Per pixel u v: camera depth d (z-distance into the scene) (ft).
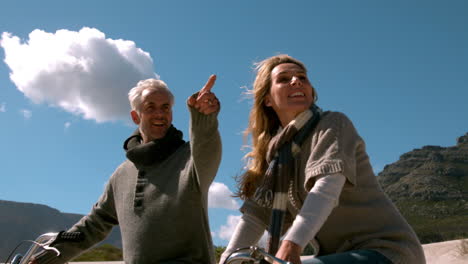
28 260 9.18
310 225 5.32
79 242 10.30
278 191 6.50
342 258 5.60
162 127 10.07
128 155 9.68
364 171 6.38
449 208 302.25
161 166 9.50
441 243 43.57
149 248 8.93
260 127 7.79
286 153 6.60
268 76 7.50
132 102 10.32
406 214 304.71
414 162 490.08
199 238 8.91
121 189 9.96
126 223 9.50
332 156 5.86
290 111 7.00
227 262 5.50
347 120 6.40
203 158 8.32
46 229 387.96
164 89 10.27
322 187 5.64
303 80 7.22
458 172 414.00
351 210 6.16
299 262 5.13
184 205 8.86
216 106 7.88
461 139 501.15
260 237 7.13
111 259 57.06
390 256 5.66
